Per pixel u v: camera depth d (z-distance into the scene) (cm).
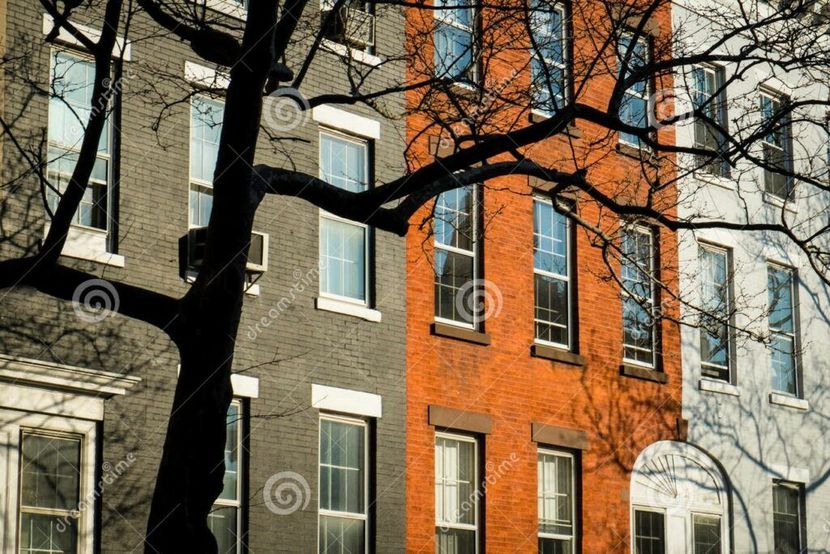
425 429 2733
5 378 2100
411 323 2745
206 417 1619
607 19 2945
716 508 3331
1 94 2161
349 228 2691
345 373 2602
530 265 2997
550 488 2991
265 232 2511
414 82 2806
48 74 2230
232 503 2412
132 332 2281
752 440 3438
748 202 3481
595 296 3125
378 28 2783
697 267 3328
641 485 3175
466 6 1973
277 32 1756
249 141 1653
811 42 2059
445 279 2842
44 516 2145
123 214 2302
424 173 1745
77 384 2183
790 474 3522
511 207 2975
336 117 2664
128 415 2258
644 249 3219
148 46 2375
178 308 1638
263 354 2473
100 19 2308
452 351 2809
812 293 3647
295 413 2508
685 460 3281
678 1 3328
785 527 3516
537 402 2959
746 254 3462
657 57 2225
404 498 2669
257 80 1614
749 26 1950
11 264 1622
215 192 1655
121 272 2281
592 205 3139
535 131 1778
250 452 2431
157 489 1608
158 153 2370
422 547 2694
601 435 3088
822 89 3684
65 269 1642
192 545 1585
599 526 3047
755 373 3472
